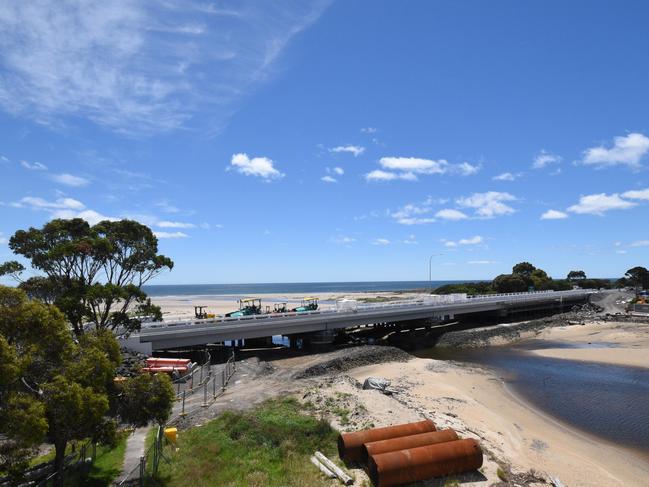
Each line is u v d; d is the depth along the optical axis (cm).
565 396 3388
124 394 1695
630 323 7506
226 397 2923
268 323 4756
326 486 1614
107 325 3688
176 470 1755
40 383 1410
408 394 3159
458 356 5212
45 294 3231
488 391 3509
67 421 1355
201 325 4412
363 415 2323
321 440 2039
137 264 3847
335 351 4969
